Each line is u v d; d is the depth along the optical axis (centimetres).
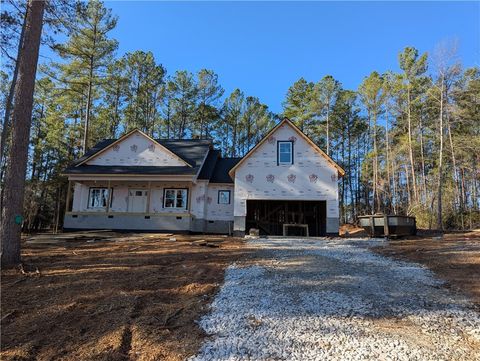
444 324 524
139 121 3534
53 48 1262
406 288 703
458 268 846
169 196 2083
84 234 1659
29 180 3075
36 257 977
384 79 3491
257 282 748
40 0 958
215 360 418
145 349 449
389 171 3512
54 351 443
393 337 479
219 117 3891
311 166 1848
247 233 2055
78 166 2062
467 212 2644
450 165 3331
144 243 1345
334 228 1769
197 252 1115
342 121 3919
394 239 1494
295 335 485
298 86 3903
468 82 2606
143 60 3503
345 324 522
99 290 672
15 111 894
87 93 2806
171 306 602
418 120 3447
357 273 828
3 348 444
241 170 1877
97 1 2583
